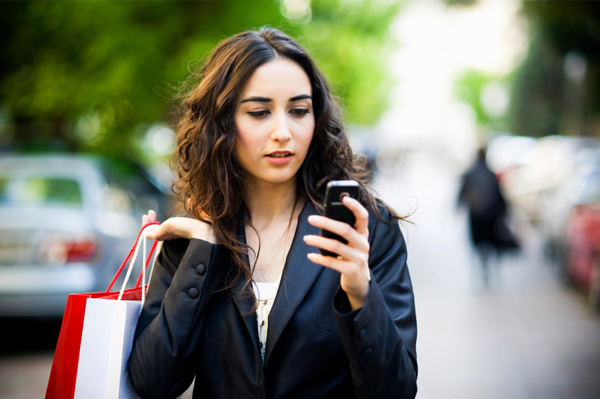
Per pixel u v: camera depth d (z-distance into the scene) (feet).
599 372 18.43
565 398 16.24
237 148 6.49
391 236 6.42
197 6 36.32
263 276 6.52
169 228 6.54
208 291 6.28
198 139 6.64
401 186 99.35
